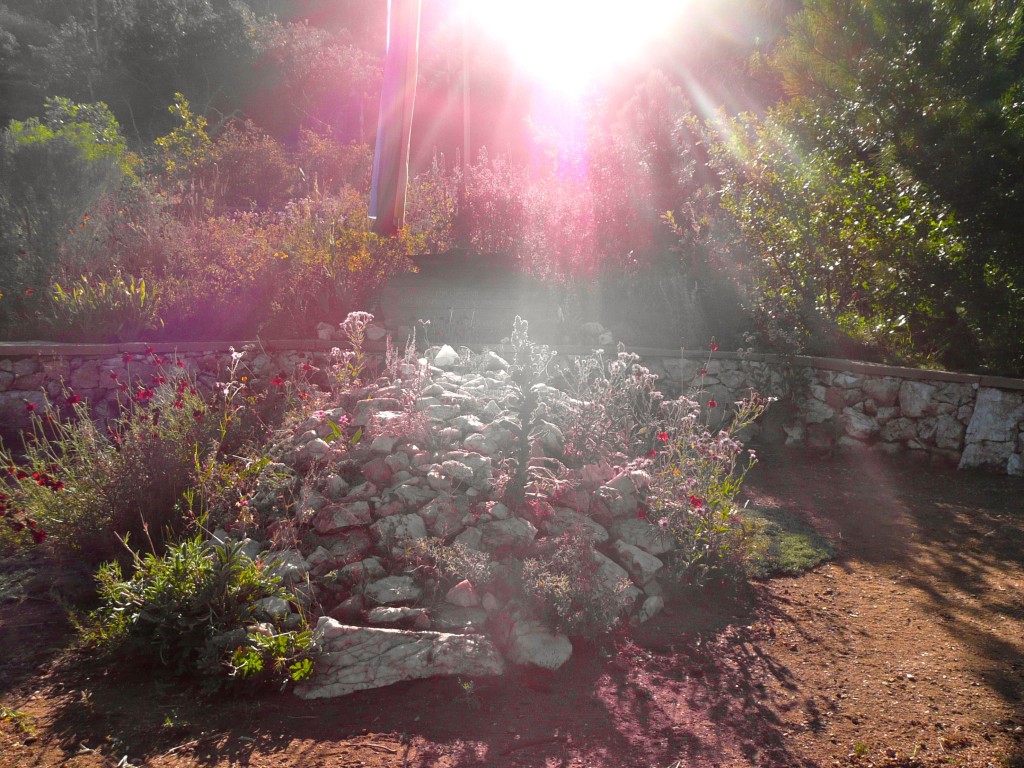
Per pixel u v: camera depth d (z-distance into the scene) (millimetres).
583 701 3008
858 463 6660
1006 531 4977
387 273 8289
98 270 8094
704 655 3393
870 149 7895
